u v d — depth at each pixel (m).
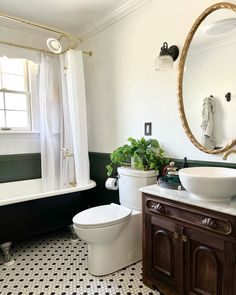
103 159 2.89
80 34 3.04
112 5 2.40
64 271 1.99
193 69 1.83
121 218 1.90
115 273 1.96
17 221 2.18
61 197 2.45
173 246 1.55
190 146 1.93
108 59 2.71
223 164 1.71
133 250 2.09
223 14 1.65
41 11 2.52
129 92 2.47
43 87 2.91
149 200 1.70
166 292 1.61
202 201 1.41
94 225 1.80
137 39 2.33
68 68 2.66
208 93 1.75
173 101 2.04
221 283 1.30
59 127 3.03
